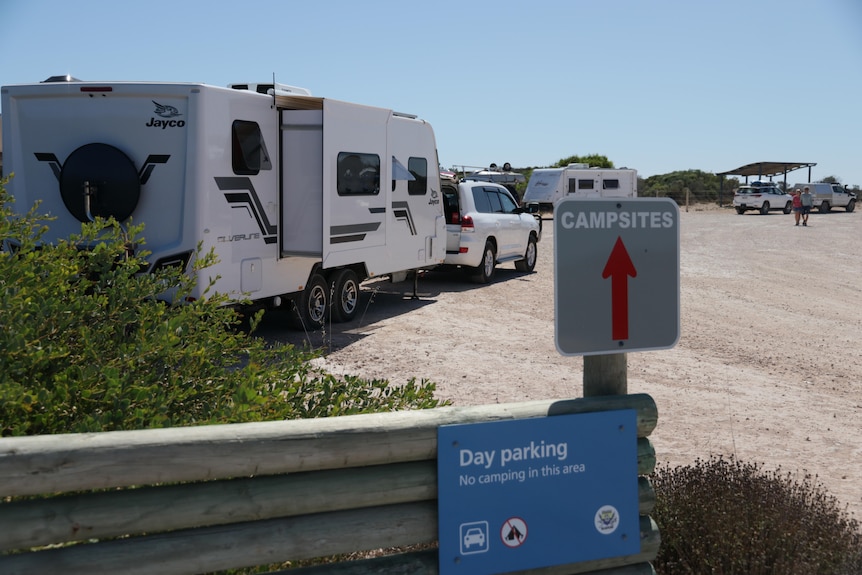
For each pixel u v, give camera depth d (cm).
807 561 391
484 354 984
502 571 302
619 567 323
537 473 305
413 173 1288
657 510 420
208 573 293
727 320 1256
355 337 1070
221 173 902
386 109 1174
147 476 258
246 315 1068
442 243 1395
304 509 279
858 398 820
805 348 1061
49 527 251
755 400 799
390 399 450
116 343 399
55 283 400
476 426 296
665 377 884
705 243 2673
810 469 605
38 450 248
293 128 1003
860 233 3155
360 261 1142
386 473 290
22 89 906
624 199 330
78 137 901
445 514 293
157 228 886
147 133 881
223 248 910
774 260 2183
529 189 3712
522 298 1431
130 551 260
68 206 890
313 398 436
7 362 341
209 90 877
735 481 457
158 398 350
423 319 1214
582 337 328
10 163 922
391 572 292
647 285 336
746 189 4672
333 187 1050
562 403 314
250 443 270
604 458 313
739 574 395
